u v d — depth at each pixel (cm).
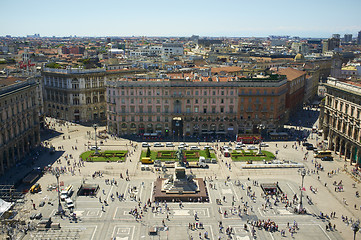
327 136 18612
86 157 16225
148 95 19425
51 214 11150
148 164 15512
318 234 10206
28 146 16525
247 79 19400
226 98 19412
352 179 14025
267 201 12162
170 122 19700
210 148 17550
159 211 11500
